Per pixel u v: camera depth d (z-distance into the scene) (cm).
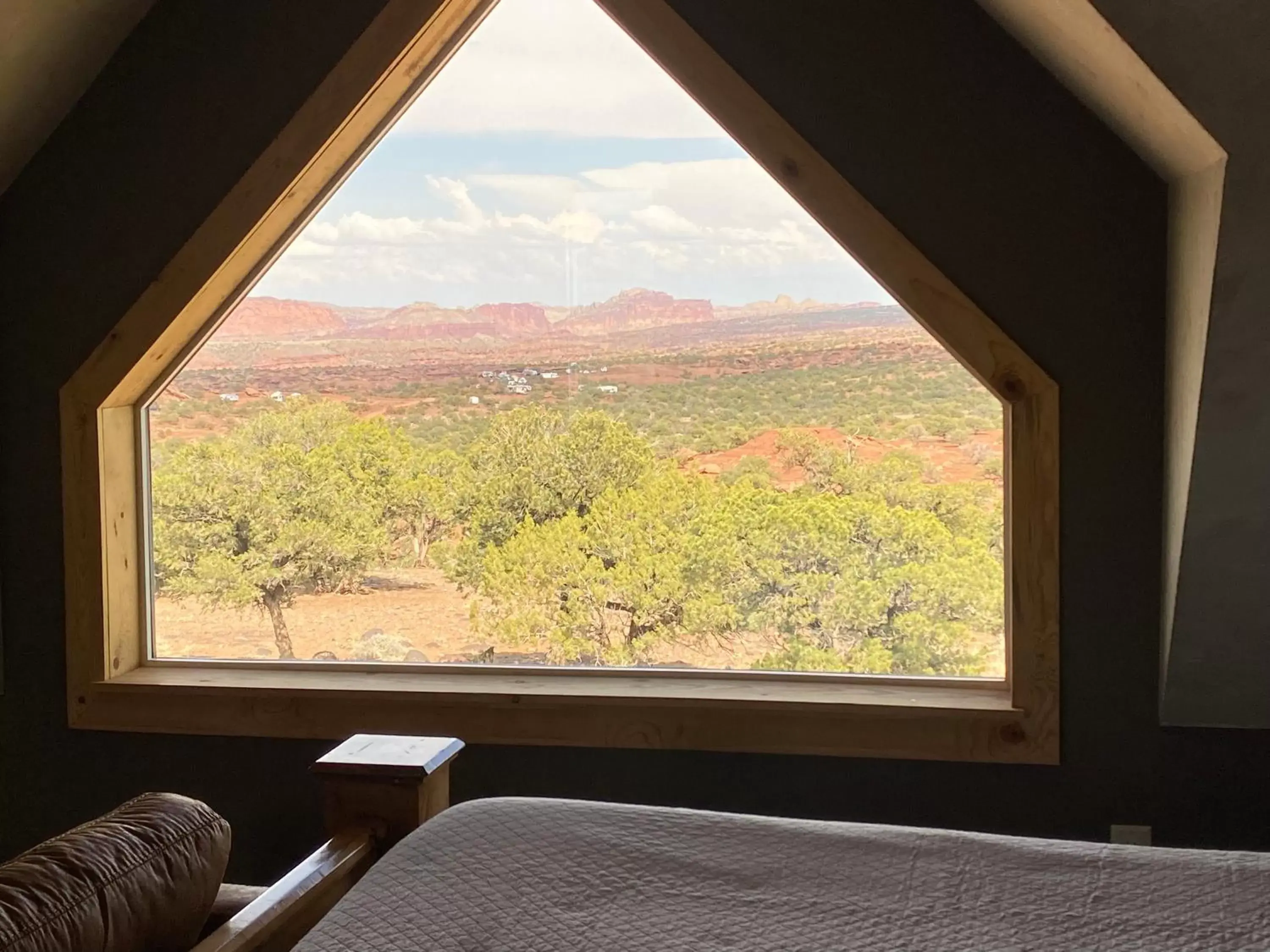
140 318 284
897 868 153
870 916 141
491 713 277
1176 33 176
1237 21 171
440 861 153
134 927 125
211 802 289
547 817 167
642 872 151
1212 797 253
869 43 255
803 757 266
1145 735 254
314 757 285
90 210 287
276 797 287
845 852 158
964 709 258
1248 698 247
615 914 140
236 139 281
